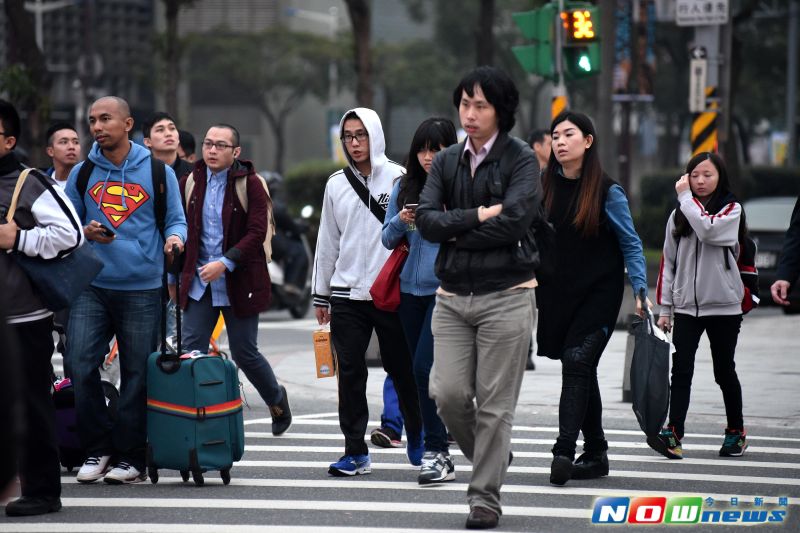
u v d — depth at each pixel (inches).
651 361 852.0
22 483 730.2
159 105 7701.8
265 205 968.9
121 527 692.7
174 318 998.4
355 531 682.8
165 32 3223.4
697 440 1008.2
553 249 732.0
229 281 961.5
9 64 2347.4
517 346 687.7
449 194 706.2
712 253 913.5
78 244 729.6
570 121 808.3
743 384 1318.9
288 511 737.0
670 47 5044.3
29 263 721.6
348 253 846.5
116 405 865.5
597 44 1653.5
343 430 854.5
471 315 690.2
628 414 1145.4
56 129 1085.1
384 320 841.5
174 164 1094.4
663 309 943.0
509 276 687.1
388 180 852.0
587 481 833.5
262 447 971.3
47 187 730.2
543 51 1663.4
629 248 810.8
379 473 861.2
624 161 3772.1
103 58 6958.7
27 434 720.3
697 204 903.1
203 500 768.3
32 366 724.7
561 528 697.6
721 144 1850.4
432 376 707.4
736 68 3122.5
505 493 790.5
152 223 835.4
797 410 1161.4
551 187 823.1
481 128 694.5
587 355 807.1
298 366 1478.8
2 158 736.3
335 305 847.7
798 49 5275.6
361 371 848.3
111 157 836.0
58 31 6727.4
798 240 868.0
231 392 815.7
